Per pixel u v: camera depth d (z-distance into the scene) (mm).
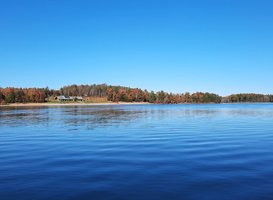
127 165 17734
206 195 12141
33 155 21703
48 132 38688
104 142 28516
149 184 13711
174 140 29688
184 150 23219
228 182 13891
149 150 23344
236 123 52844
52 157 20766
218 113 94438
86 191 12781
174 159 19453
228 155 20812
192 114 88125
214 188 13016
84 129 42250
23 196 12227
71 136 34062
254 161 18656
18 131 40500
